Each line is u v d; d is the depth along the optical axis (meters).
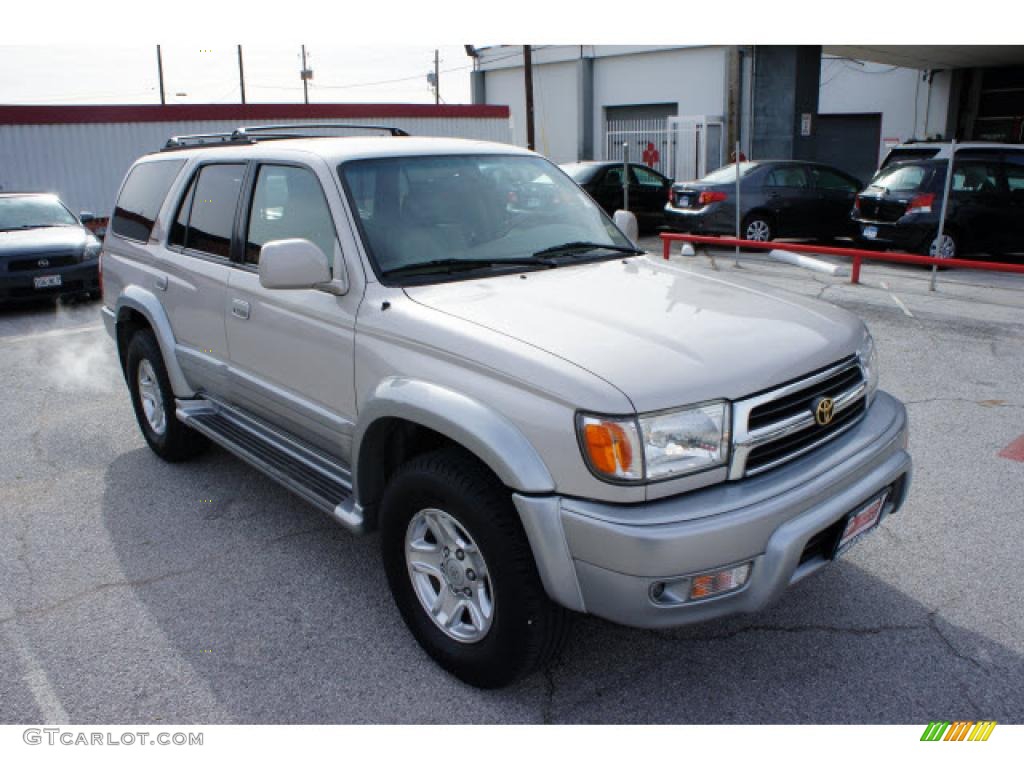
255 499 4.58
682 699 2.90
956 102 22.84
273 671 3.09
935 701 2.85
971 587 3.51
